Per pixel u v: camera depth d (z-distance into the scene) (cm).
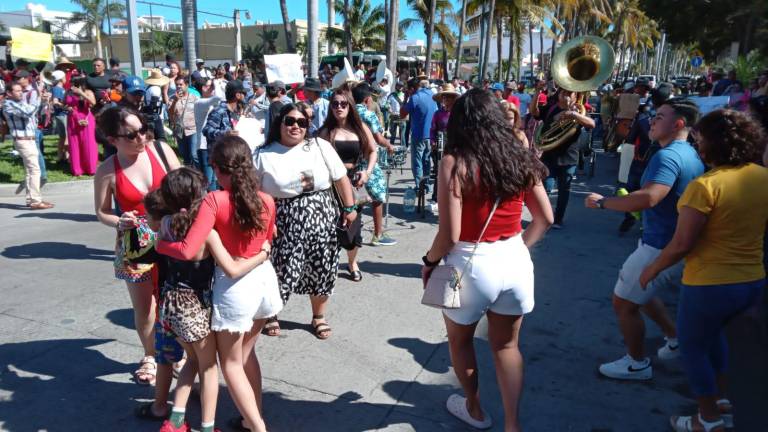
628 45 7069
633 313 350
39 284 521
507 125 254
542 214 267
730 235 262
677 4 2777
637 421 321
